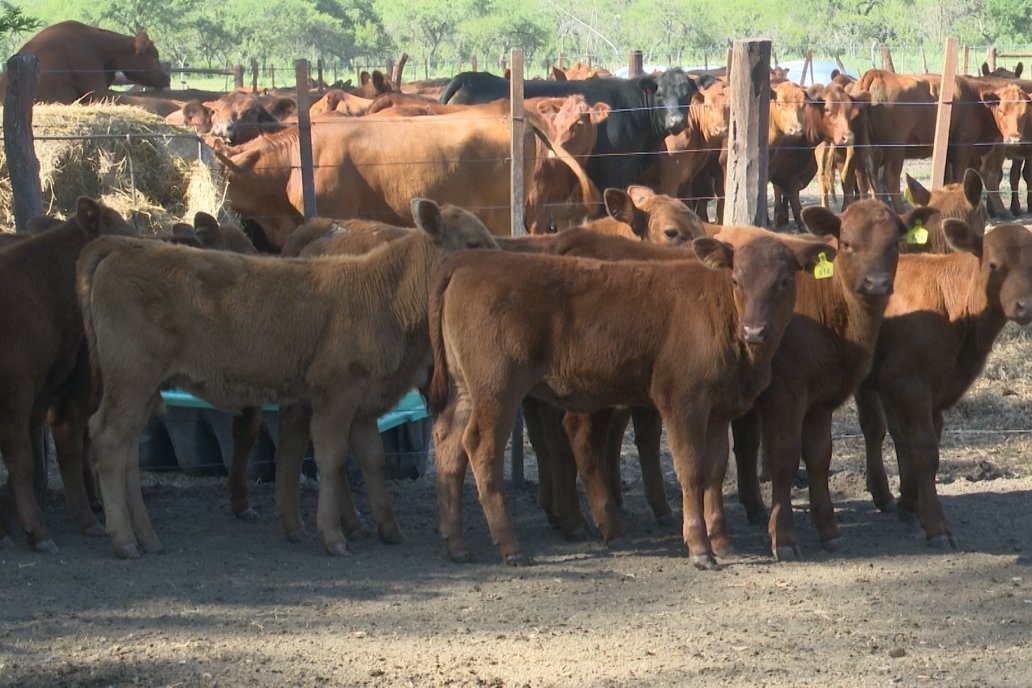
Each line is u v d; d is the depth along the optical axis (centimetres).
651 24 10650
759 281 830
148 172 1391
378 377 945
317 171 1522
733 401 887
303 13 9656
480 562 913
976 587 837
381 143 1538
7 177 1331
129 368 905
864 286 873
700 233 1113
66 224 982
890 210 886
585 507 1073
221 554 934
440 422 915
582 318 878
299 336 931
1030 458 1212
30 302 937
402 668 690
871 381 966
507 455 1297
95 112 1419
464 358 888
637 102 2139
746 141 1148
